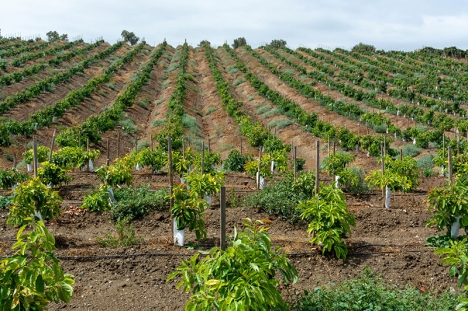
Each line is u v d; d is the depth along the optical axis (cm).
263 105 4312
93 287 709
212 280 441
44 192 869
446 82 5006
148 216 1131
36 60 5562
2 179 1351
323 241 798
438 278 755
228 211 1162
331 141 2914
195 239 937
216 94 4862
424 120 3425
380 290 613
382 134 3153
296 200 1185
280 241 922
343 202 832
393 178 1265
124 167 1306
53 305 649
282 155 1933
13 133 2661
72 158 1789
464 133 3062
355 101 4350
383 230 1079
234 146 3000
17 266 424
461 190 853
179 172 1570
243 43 9950
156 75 6028
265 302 443
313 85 5141
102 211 1155
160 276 750
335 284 700
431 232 1055
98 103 4253
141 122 3841
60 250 834
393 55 7588
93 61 6347
